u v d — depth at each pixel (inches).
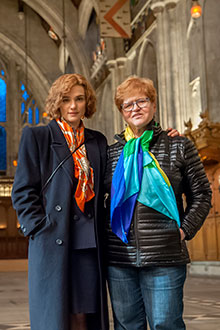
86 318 97.1
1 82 1312.7
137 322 97.6
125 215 93.5
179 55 677.3
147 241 91.7
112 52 917.8
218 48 597.0
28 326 203.6
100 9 679.7
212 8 606.2
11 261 1089.4
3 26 1266.0
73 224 93.7
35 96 1327.5
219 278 515.5
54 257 90.7
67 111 100.1
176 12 687.1
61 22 1139.3
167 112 678.5
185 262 93.7
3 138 1291.8
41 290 90.2
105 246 97.9
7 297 346.0
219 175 538.0
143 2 802.8
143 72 833.5
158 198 92.7
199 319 214.4
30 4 1144.2
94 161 99.5
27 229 91.6
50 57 1300.4
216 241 543.2
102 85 1048.2
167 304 91.0
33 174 95.0
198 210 95.0
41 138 97.1
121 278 95.6
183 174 98.0
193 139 524.4
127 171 94.3
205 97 595.2
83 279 92.7
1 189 1163.9
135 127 99.5
